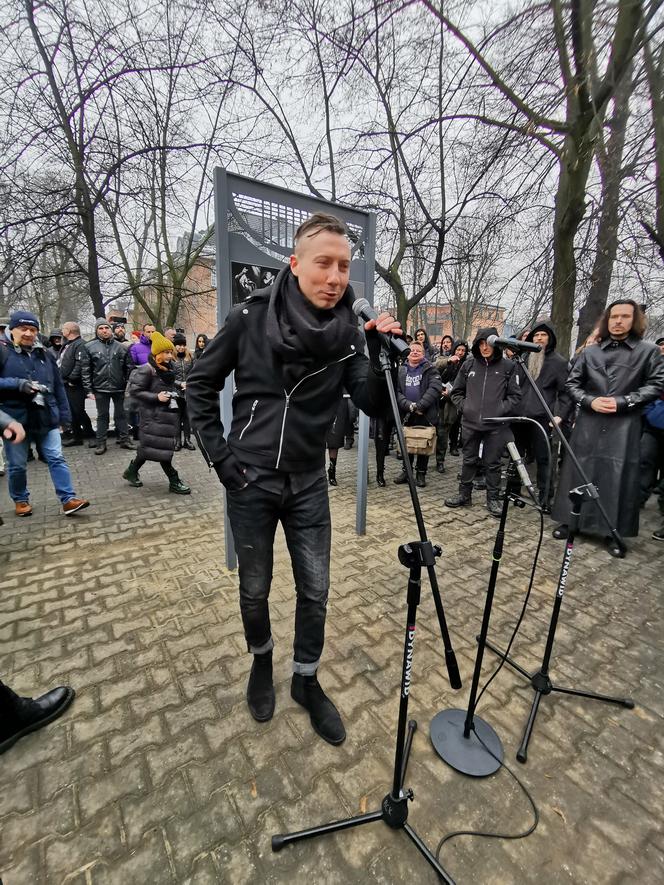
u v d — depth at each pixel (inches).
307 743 65.6
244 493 60.2
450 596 107.0
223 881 48.4
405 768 61.7
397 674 80.2
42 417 142.1
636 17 139.4
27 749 63.6
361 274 125.8
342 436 192.4
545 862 51.3
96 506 163.9
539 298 211.5
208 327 714.2
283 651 84.9
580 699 76.3
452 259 327.9
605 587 113.2
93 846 51.6
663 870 50.9
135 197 383.6
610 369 129.9
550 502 170.6
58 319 615.8
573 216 193.0
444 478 216.8
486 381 158.2
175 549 128.0
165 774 60.3
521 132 166.7
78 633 89.7
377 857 51.2
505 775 61.8
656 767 64.2
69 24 295.6
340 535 140.9
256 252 103.7
